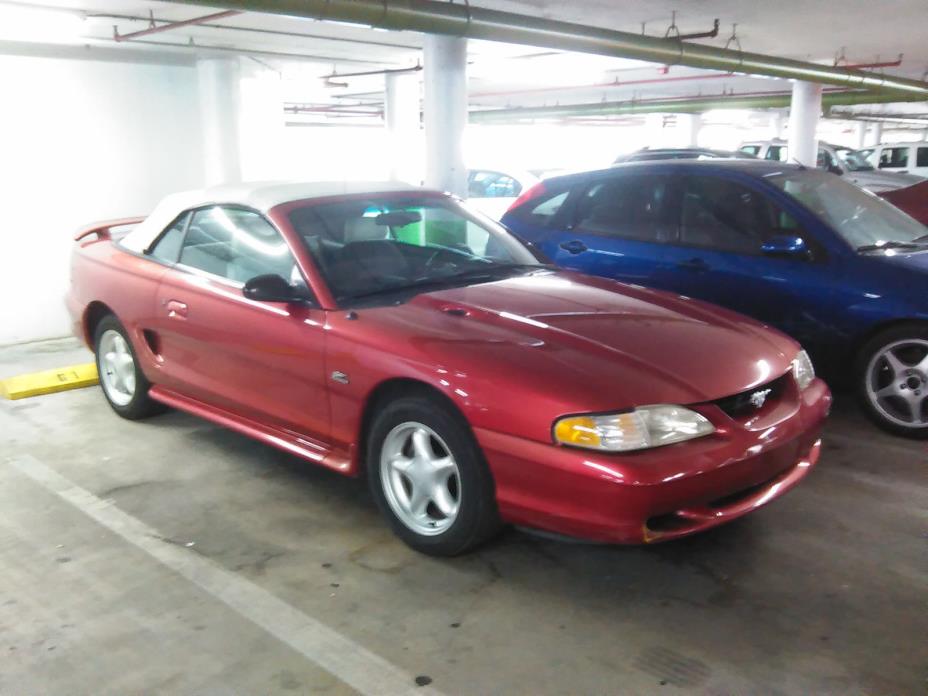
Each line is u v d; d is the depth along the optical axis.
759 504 2.83
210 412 4.00
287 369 3.42
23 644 2.59
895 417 4.24
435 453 3.04
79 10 6.99
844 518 3.35
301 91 16.84
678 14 8.87
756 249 4.66
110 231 5.08
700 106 20.00
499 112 23.02
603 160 33.31
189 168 9.48
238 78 9.96
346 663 2.45
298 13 5.52
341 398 3.22
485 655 2.47
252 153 10.47
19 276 7.44
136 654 2.52
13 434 4.61
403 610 2.73
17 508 3.61
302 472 3.97
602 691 2.29
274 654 2.50
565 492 2.60
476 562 3.05
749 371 2.91
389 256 3.72
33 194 7.62
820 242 4.46
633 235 5.17
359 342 3.12
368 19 5.97
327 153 24.59
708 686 2.30
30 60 7.66
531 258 4.20
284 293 3.32
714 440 2.69
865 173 13.93
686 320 3.26
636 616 2.67
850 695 2.25
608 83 16.72
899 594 2.77
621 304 3.40
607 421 2.56
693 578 2.91
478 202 11.48
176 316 3.97
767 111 24.50
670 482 2.53
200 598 2.83
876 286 4.20
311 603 2.79
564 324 3.11
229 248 3.86
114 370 4.75
